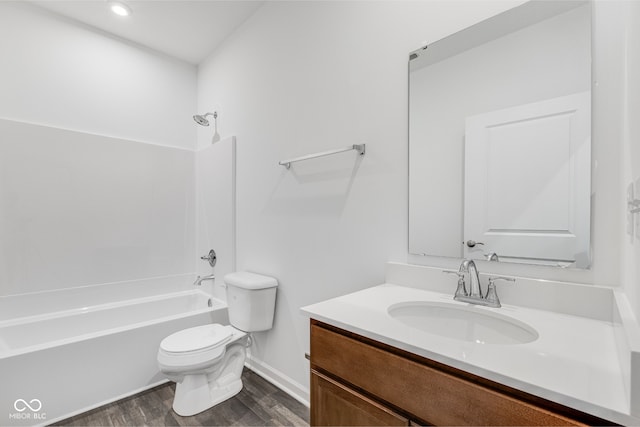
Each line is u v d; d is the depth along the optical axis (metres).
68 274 2.33
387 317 0.96
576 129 0.96
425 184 1.31
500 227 1.11
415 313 1.13
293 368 1.92
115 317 2.43
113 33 2.56
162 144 2.85
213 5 2.22
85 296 2.40
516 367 0.64
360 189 1.55
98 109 2.50
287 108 1.98
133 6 2.23
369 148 1.51
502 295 1.07
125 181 2.61
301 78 1.88
